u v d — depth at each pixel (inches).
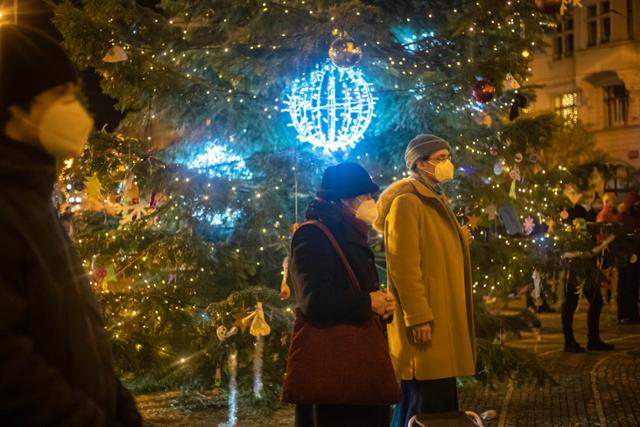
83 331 84.7
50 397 76.9
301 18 328.8
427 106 322.7
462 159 323.9
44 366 78.0
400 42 348.2
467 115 327.9
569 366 384.5
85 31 287.7
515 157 319.6
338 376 169.2
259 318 274.2
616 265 335.0
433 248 215.3
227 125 340.5
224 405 310.5
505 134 321.1
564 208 383.2
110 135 301.0
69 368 83.0
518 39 324.2
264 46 331.9
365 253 178.4
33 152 85.6
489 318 316.5
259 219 319.6
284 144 346.6
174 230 328.5
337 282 173.3
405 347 212.4
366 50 319.3
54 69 86.9
